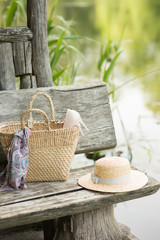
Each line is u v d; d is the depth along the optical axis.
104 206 2.14
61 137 2.15
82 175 2.32
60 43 3.12
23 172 2.13
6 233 2.46
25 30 2.59
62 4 17.36
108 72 3.74
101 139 2.69
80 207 2.00
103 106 2.70
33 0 2.58
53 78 3.16
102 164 2.12
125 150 4.00
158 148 4.01
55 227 2.40
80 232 2.21
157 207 2.99
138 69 7.10
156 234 2.60
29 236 2.44
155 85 6.30
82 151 2.65
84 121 2.65
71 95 2.63
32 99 2.26
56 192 2.09
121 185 2.09
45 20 2.65
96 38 9.65
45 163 2.19
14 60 2.62
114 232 2.28
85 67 7.02
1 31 2.54
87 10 15.74
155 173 3.46
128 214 2.88
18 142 2.12
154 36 10.48
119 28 11.73
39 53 2.67
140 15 14.59
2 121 2.49
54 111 2.60
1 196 2.08
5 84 2.61
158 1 18.28
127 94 5.88
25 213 1.90
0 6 8.03
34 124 2.40
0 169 2.55
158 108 5.25
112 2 18.80
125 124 4.71
